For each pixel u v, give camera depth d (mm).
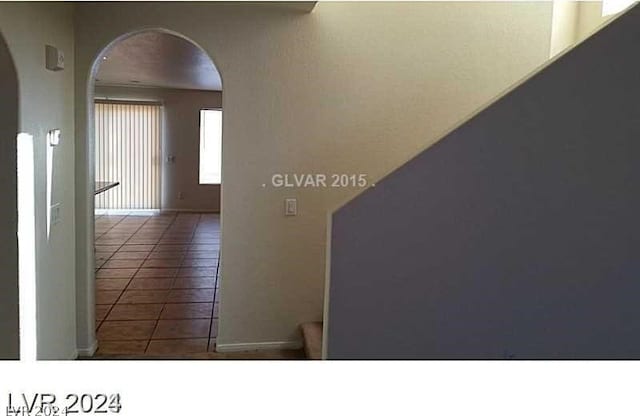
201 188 9805
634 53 1846
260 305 3588
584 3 3854
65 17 3088
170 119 9508
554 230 1921
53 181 2959
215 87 8984
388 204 1942
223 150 3410
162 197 9703
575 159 1890
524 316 1964
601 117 1870
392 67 3506
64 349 3227
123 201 9594
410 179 1931
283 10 3359
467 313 1972
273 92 3416
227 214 3473
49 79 2857
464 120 1911
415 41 3510
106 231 7918
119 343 3717
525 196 1908
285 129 3453
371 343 1997
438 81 3547
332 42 3436
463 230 1939
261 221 3510
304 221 3549
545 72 1857
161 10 3268
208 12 3303
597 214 1911
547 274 1943
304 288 3615
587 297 1950
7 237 2531
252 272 3551
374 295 1979
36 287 2705
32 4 2590
